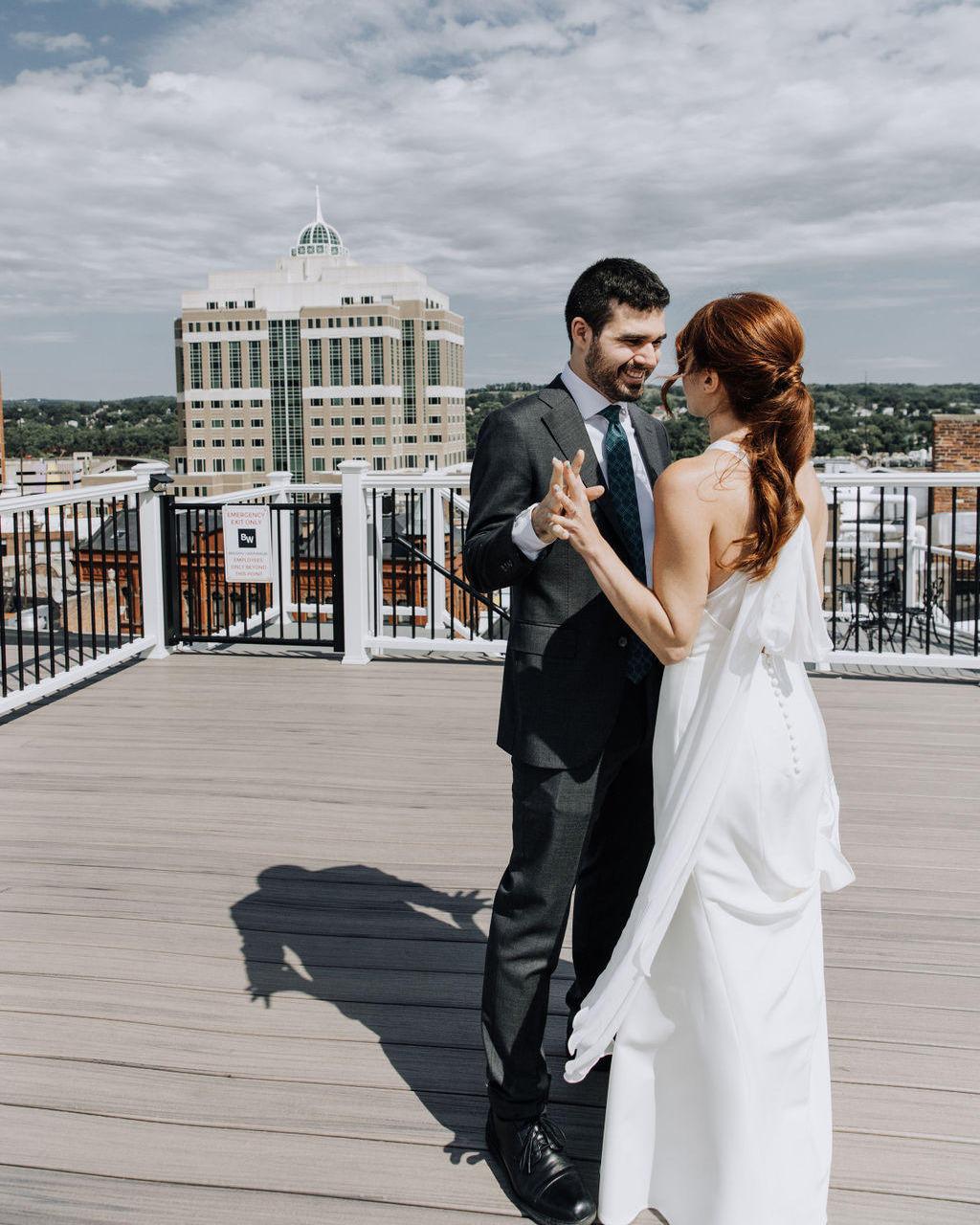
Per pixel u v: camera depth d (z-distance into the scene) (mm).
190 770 4180
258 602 6871
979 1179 1847
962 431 25359
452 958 2666
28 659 6473
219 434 157250
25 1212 1763
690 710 1645
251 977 2564
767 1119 1603
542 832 1807
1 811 3727
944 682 5645
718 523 1560
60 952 2686
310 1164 1893
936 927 2812
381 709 5117
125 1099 2078
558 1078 2150
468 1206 1789
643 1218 1767
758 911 1619
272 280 164000
